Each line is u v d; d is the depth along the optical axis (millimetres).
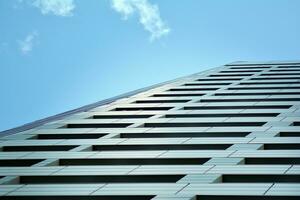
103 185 30766
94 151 38250
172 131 42000
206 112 48406
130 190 29484
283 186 28516
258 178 30453
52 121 48562
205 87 61781
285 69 73250
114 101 57000
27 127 47031
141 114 49312
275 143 36875
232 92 57469
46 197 29297
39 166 34875
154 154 36062
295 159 33344
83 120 47844
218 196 27609
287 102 51156
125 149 38750
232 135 40500
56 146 39656
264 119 44562
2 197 29438
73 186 30797
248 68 76062
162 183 30719
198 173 31625
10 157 36969
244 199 27188
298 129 40594
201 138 39406
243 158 33969
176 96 57906
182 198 27438
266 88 58938
